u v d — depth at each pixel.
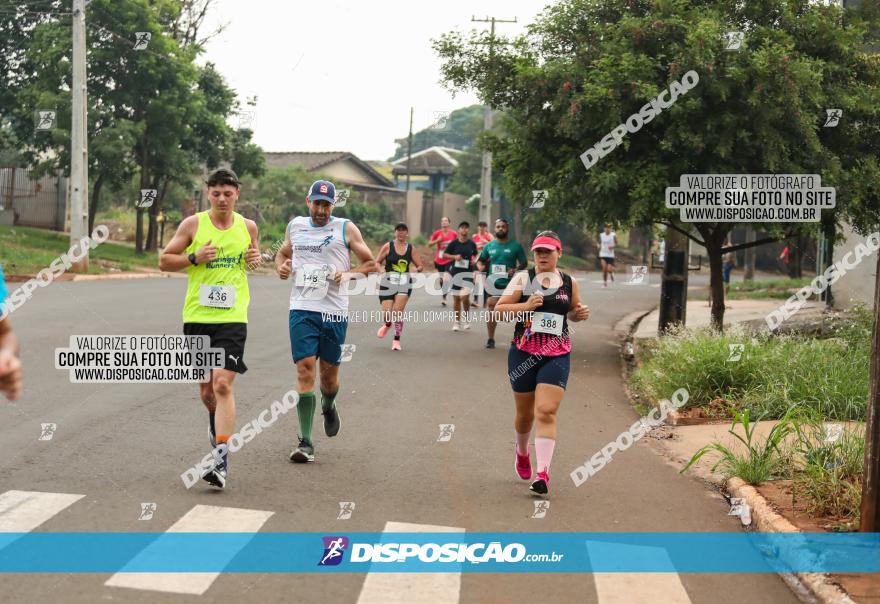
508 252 14.64
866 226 13.72
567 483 7.14
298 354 7.35
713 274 14.20
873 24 13.56
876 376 5.56
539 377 6.76
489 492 6.77
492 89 13.96
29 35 30.56
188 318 6.79
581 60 13.45
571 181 13.55
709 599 4.95
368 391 10.61
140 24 29.38
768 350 10.56
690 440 8.70
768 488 6.77
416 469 7.33
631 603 4.82
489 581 5.04
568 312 6.96
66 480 6.50
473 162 61.00
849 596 4.78
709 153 12.74
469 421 9.23
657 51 12.88
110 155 29.16
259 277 29.81
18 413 8.49
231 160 35.28
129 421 8.38
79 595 4.54
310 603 4.60
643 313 22.88
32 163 31.66
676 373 10.26
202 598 4.58
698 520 6.33
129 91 29.92
